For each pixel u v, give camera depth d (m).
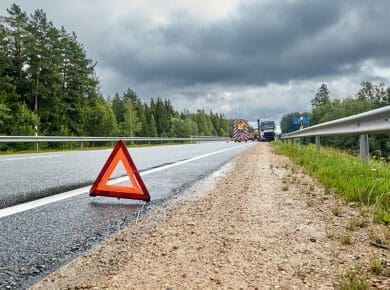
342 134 8.42
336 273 2.50
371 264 2.57
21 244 3.06
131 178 4.90
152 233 3.37
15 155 15.29
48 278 2.39
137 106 116.06
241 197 5.04
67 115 53.19
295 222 3.74
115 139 29.97
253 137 78.38
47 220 3.83
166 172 8.20
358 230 3.48
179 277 2.41
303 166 8.54
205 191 5.61
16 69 47.62
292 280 2.38
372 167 6.54
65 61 53.59
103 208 4.43
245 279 2.39
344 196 4.77
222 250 2.92
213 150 19.92
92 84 55.66
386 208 4.16
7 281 2.35
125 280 2.35
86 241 3.15
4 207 4.41
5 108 38.78
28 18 46.97
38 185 6.19
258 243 3.10
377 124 5.83
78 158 13.15
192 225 3.62
